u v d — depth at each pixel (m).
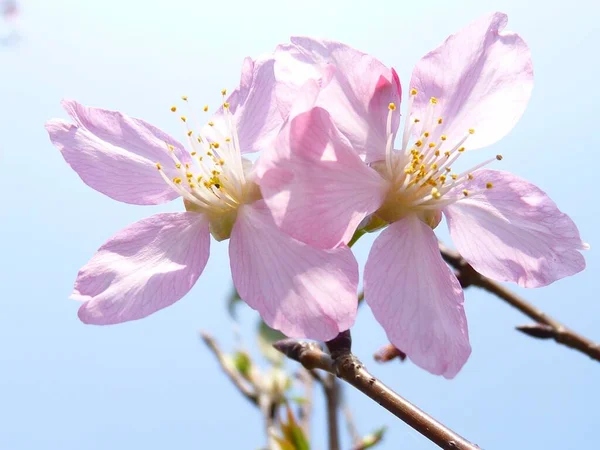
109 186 0.17
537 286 0.17
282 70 0.16
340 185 0.16
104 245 0.17
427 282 0.16
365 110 0.17
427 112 0.17
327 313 0.15
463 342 0.16
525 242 0.17
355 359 0.16
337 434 0.20
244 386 0.22
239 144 0.17
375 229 0.17
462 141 0.17
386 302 0.16
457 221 0.17
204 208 0.17
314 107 0.15
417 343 0.16
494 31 0.17
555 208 0.17
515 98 0.17
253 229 0.16
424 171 0.17
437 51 0.17
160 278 0.17
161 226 0.17
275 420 0.21
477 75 0.17
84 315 0.16
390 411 0.15
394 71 0.17
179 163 0.17
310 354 0.16
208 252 0.17
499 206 0.17
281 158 0.15
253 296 0.16
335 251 0.16
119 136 0.17
